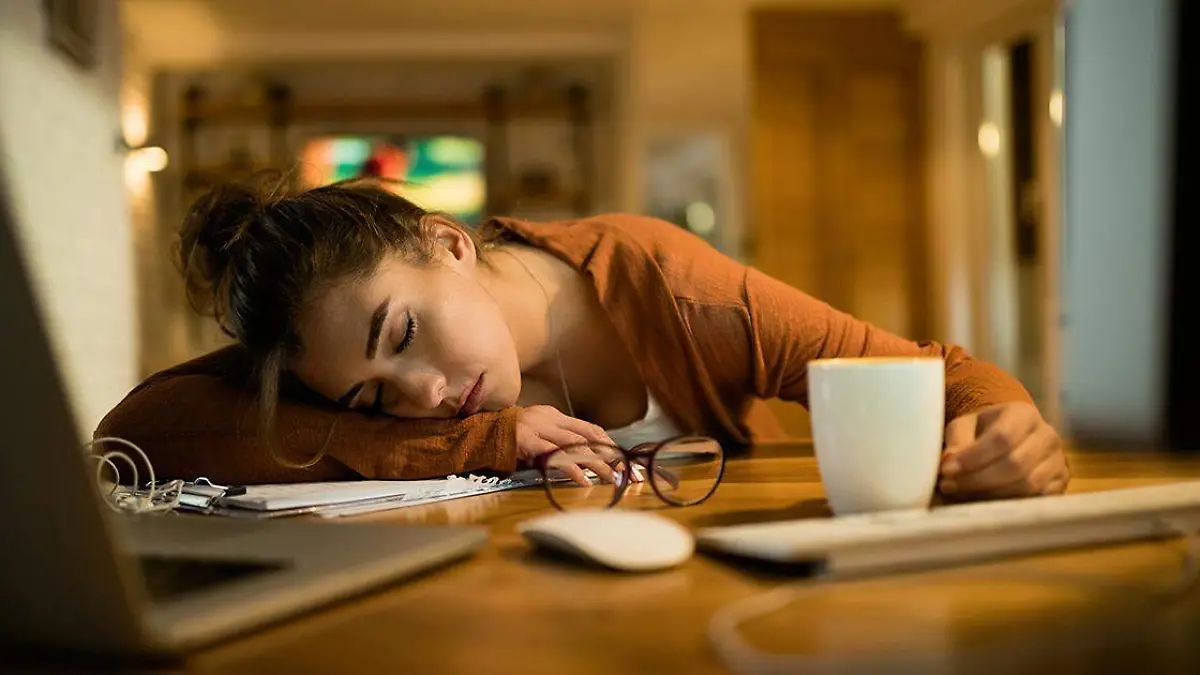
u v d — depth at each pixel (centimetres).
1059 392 444
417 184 133
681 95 831
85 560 41
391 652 45
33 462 40
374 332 107
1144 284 77
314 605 51
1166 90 73
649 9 626
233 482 110
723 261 131
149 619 42
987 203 551
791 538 56
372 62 706
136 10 618
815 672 41
